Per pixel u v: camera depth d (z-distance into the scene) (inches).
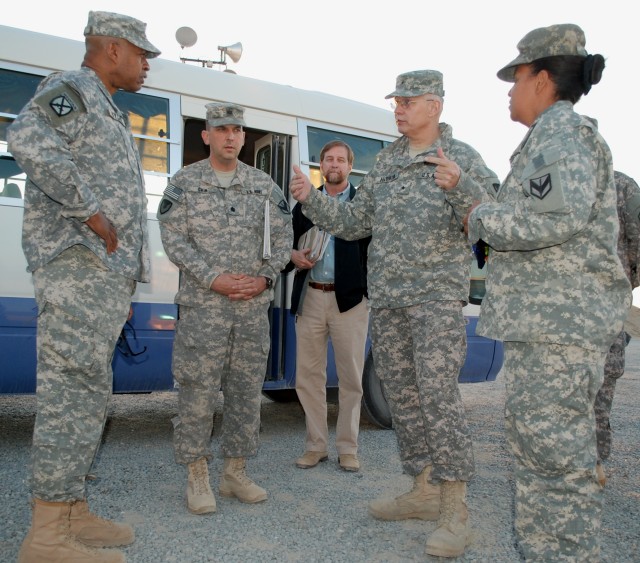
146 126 173.8
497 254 91.9
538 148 85.5
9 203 157.1
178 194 132.8
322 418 165.5
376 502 126.4
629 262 142.3
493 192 115.3
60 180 93.2
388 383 125.8
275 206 139.8
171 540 112.2
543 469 84.4
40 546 96.7
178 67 183.6
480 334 91.7
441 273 116.7
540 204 81.1
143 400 246.5
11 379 157.0
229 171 136.8
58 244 98.7
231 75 192.5
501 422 221.9
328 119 204.7
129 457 163.9
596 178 84.1
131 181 106.9
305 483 148.5
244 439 134.1
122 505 128.4
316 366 165.3
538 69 89.8
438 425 113.1
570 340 82.4
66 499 97.7
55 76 104.2
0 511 119.8
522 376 86.0
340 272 160.6
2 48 159.0
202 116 182.5
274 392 250.4
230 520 122.8
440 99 120.7
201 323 128.7
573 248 84.8
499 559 108.5
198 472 128.5
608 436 148.4
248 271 133.8
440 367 114.3
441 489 114.6
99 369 100.6
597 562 81.9
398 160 124.3
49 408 97.1
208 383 128.6
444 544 107.5
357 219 131.6
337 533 118.0
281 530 118.6
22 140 92.5
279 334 190.5
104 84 109.2
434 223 117.1
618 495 141.6
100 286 100.5
